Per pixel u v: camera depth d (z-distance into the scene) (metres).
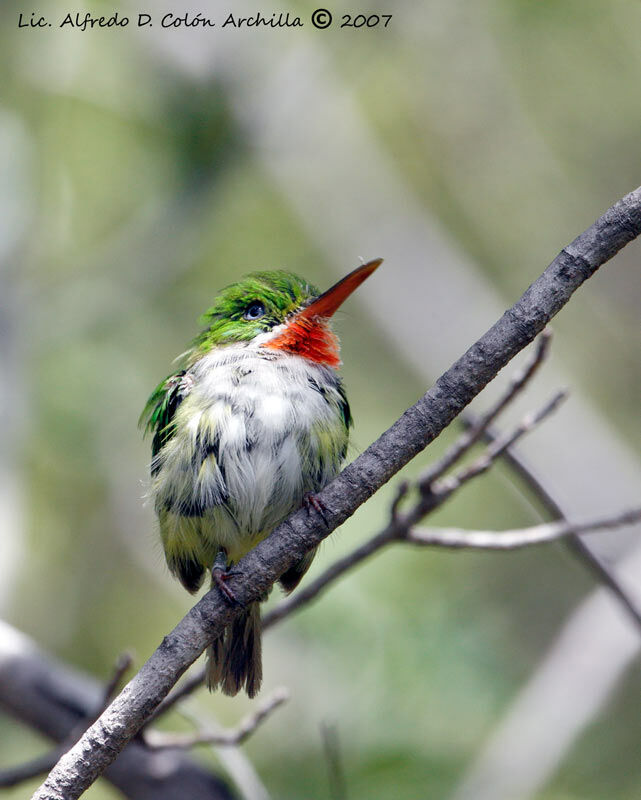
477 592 11.33
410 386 14.46
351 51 14.78
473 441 6.13
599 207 15.40
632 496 12.49
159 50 13.93
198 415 6.93
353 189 15.04
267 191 14.94
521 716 9.52
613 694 10.25
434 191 15.60
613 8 14.94
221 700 10.55
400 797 9.06
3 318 11.97
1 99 13.74
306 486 6.94
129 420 13.80
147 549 13.07
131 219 14.55
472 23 14.96
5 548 10.48
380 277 14.70
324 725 7.10
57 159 14.41
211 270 15.00
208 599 5.08
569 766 10.34
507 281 15.41
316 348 7.34
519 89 15.41
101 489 13.36
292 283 7.83
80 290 13.73
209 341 7.66
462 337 14.31
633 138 15.45
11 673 7.69
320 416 7.01
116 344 13.95
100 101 14.27
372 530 10.83
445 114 15.43
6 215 12.92
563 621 12.15
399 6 14.64
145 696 4.82
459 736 9.55
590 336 15.43
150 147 14.55
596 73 15.28
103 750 4.68
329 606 10.16
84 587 12.80
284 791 9.42
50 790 4.59
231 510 6.84
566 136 15.59
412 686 9.76
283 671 10.11
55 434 13.10
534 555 12.50
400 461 4.98
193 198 14.00
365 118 15.45
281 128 14.29
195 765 7.76
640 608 7.36
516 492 12.81
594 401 14.85
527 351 13.38
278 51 14.21
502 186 15.55
